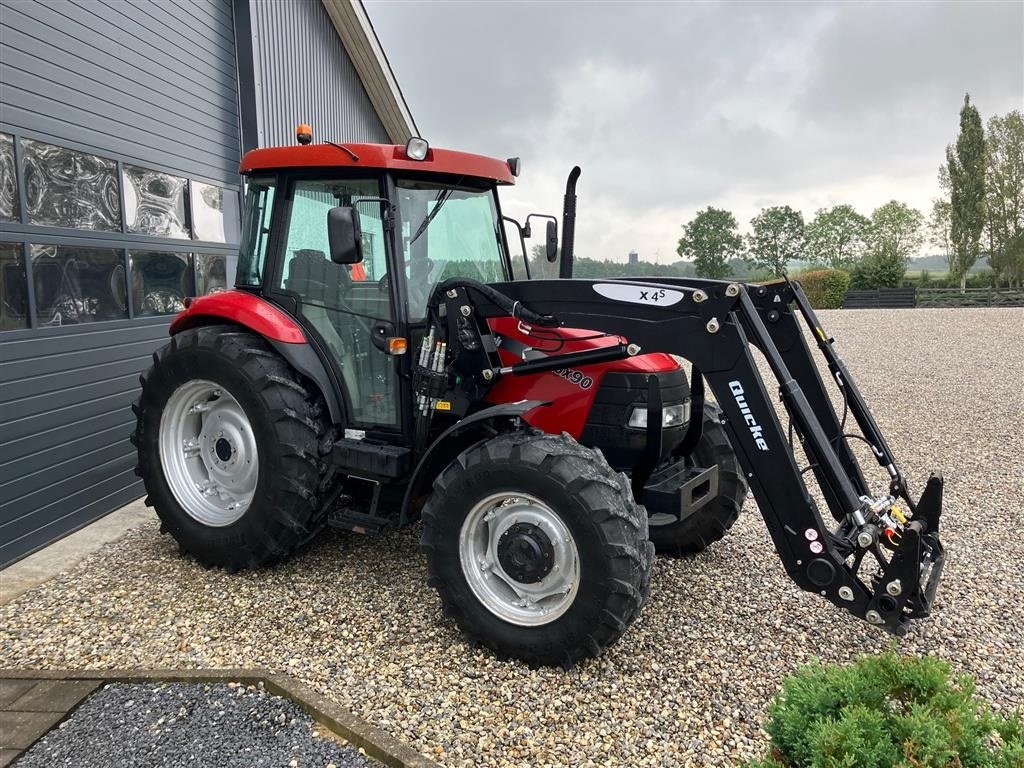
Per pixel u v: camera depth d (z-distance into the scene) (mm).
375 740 2387
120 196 5141
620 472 3217
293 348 3617
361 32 9914
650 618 3338
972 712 1713
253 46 6918
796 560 2816
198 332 3799
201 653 2988
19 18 4172
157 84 5621
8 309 4121
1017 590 3660
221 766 2311
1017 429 7273
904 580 2635
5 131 4066
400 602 3457
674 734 2494
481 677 2822
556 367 3232
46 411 4379
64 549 4285
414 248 3562
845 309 27297
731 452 3881
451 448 3484
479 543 3062
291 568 3854
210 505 3918
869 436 3309
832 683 1841
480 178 3900
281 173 3721
